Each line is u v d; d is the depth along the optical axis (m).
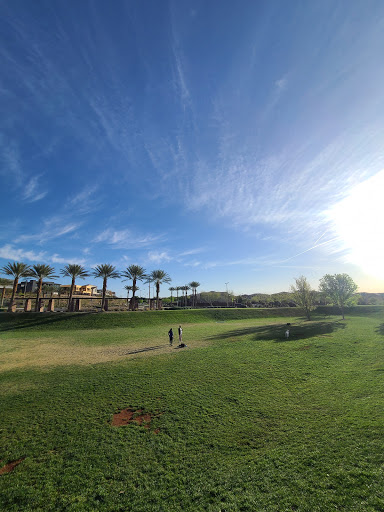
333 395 13.06
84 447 10.01
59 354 27.50
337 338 26.64
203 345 27.88
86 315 57.12
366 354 19.97
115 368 20.41
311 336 28.86
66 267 68.94
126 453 9.53
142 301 109.31
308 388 14.32
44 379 18.58
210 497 7.23
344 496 6.61
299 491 7.05
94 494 7.64
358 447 8.46
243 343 27.14
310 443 9.17
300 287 51.25
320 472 7.63
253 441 9.78
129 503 7.21
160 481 8.01
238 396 13.84
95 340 35.78
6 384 17.88
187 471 8.41
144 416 12.40
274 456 8.69
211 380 16.45
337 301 47.53
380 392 12.58
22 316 56.19
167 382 16.50
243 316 65.06
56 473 8.61
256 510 6.57
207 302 123.62
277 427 10.59
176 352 24.94
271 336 30.50
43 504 7.34
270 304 109.88
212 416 11.91
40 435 11.02
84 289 135.00
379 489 6.61
